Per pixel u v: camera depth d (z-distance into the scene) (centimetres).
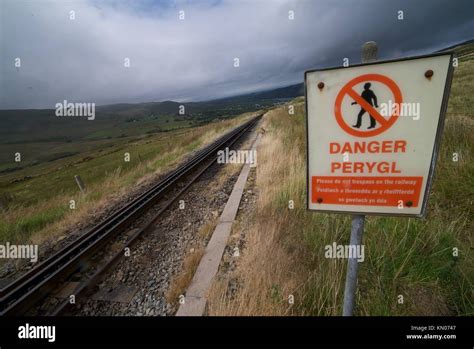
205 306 255
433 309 209
